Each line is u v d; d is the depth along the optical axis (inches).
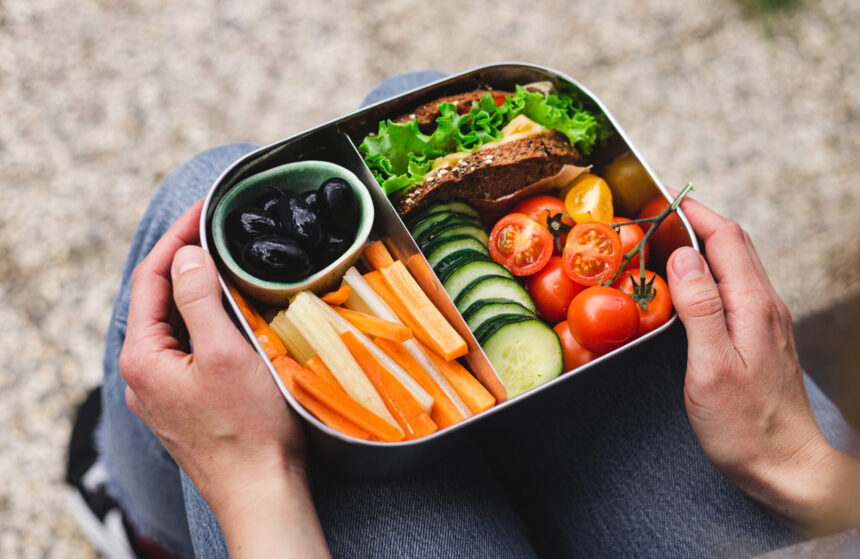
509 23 38.6
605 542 24.0
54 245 33.6
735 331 22.4
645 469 24.0
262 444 21.3
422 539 22.7
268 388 21.4
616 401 24.4
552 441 24.7
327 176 23.2
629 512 23.9
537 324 23.1
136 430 26.0
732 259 22.9
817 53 39.3
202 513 23.2
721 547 23.3
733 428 22.1
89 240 33.8
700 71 38.7
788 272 35.5
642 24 39.1
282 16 37.4
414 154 24.0
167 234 22.6
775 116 38.3
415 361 22.9
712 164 37.3
